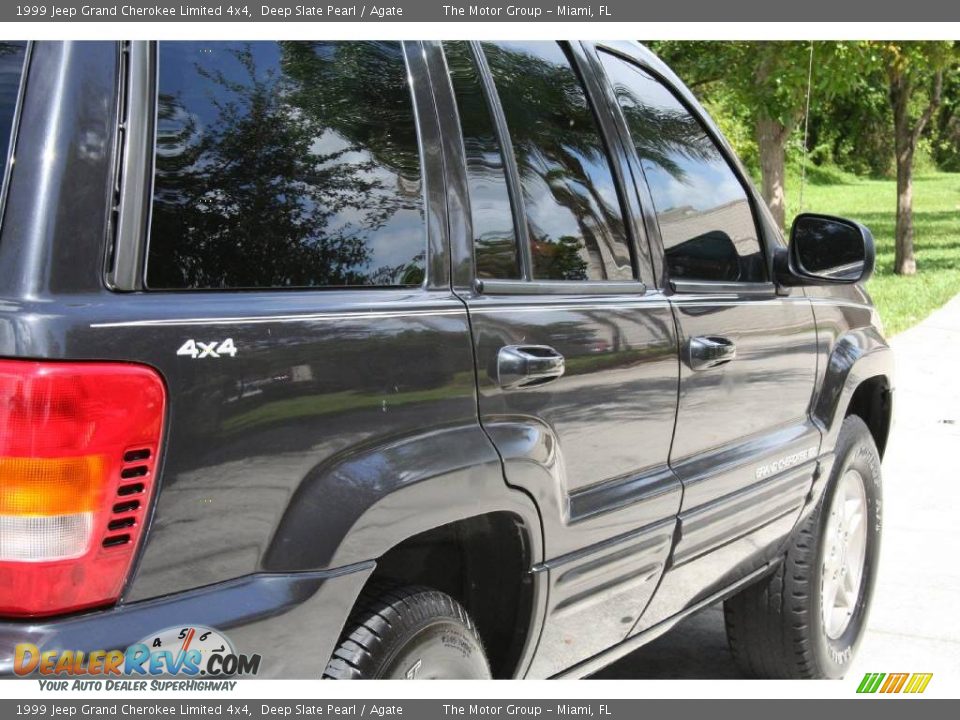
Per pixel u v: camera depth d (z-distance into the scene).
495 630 2.42
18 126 1.66
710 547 3.05
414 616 2.08
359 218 2.06
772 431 3.37
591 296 2.59
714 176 3.35
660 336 2.75
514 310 2.30
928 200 42.22
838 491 3.83
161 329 1.66
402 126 2.21
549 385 2.35
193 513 1.69
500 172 2.43
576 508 2.46
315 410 1.84
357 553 1.88
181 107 1.80
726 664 4.17
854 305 4.01
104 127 1.69
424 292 2.15
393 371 1.98
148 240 1.71
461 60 2.43
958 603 4.76
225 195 1.83
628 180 2.89
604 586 2.59
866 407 4.27
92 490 1.59
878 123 53.59
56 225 1.62
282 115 1.97
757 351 3.22
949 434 8.09
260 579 1.78
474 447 2.12
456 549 2.43
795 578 3.62
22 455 1.55
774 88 11.54
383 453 1.95
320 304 1.91
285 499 1.80
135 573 1.64
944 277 19.19
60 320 1.58
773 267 3.49
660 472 2.80
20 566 1.57
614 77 3.02
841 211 37.25
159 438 1.65
